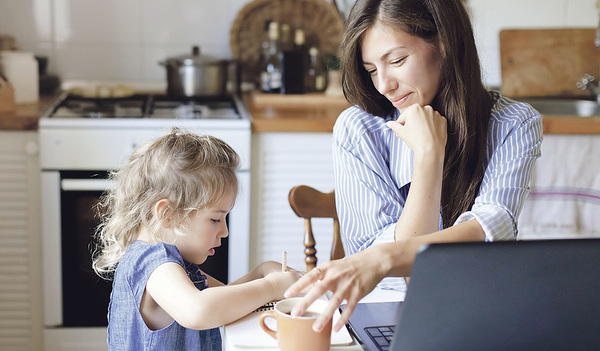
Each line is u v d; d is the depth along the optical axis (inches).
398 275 42.6
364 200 58.2
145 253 47.3
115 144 98.4
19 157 99.3
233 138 100.3
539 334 34.2
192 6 125.8
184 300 43.6
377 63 52.3
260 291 46.5
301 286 40.3
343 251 68.1
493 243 31.4
